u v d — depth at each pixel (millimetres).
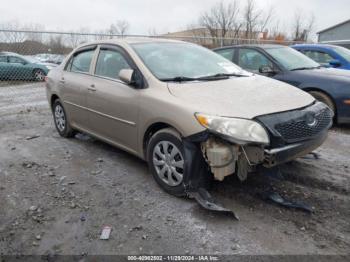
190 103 3326
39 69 14633
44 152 5047
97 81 4543
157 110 3535
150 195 3623
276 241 2848
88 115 4809
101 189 3799
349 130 6230
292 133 3225
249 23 39312
